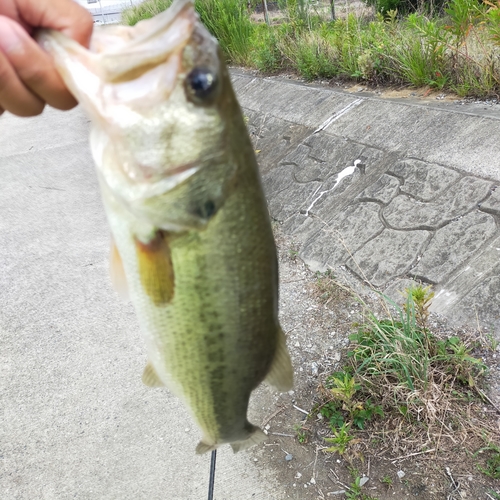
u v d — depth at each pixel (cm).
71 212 106
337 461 48
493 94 85
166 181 24
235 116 25
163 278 26
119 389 60
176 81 23
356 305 65
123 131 23
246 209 26
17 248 94
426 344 50
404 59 100
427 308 54
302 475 47
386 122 90
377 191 79
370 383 51
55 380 62
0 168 135
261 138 114
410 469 45
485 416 47
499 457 43
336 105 105
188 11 23
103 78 23
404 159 80
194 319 27
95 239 94
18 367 65
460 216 66
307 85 123
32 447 54
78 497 48
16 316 75
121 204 25
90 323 72
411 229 69
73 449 53
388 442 48
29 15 23
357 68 111
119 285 30
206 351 28
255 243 27
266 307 28
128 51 23
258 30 160
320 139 98
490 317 55
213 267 26
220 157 25
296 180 94
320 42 126
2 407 59
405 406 49
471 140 75
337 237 76
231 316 27
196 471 49
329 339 62
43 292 80
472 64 89
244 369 29
